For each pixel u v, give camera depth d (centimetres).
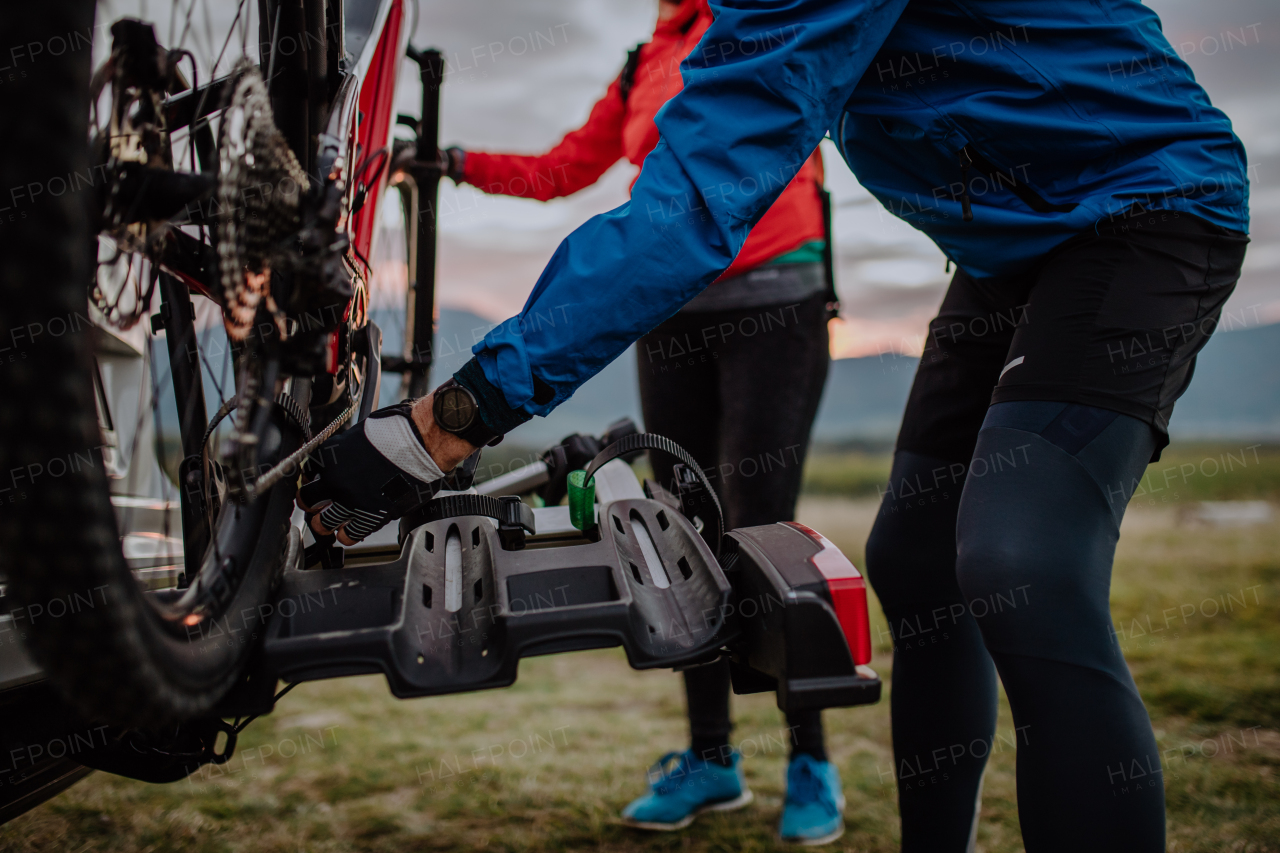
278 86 82
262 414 72
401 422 76
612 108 184
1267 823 140
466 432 74
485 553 86
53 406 44
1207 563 430
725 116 75
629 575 85
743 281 162
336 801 168
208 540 75
